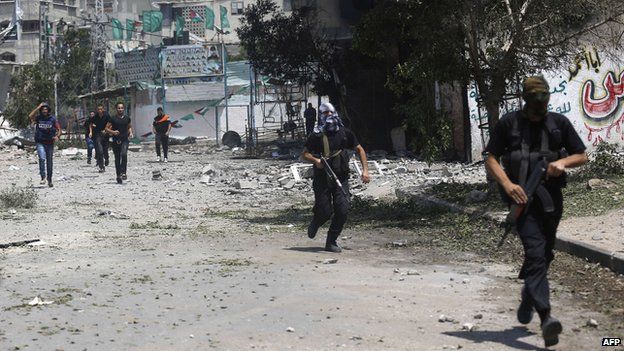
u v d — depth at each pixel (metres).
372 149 39.53
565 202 15.66
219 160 40.53
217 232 15.53
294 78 45.16
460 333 7.84
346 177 13.01
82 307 8.98
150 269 11.37
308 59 43.25
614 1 17.09
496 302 9.23
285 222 17.08
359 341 7.56
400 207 18.28
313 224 13.10
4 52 100.31
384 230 15.34
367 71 40.09
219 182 27.45
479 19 17.08
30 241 13.91
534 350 7.25
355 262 11.99
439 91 30.05
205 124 73.56
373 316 8.53
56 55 78.62
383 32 18.23
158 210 19.78
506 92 18.45
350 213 18.16
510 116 7.44
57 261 12.08
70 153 48.72
